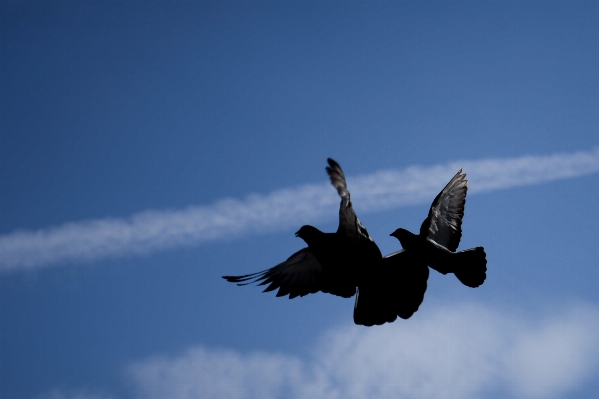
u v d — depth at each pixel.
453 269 13.64
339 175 10.02
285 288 11.91
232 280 12.15
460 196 14.59
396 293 11.16
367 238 10.99
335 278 11.55
